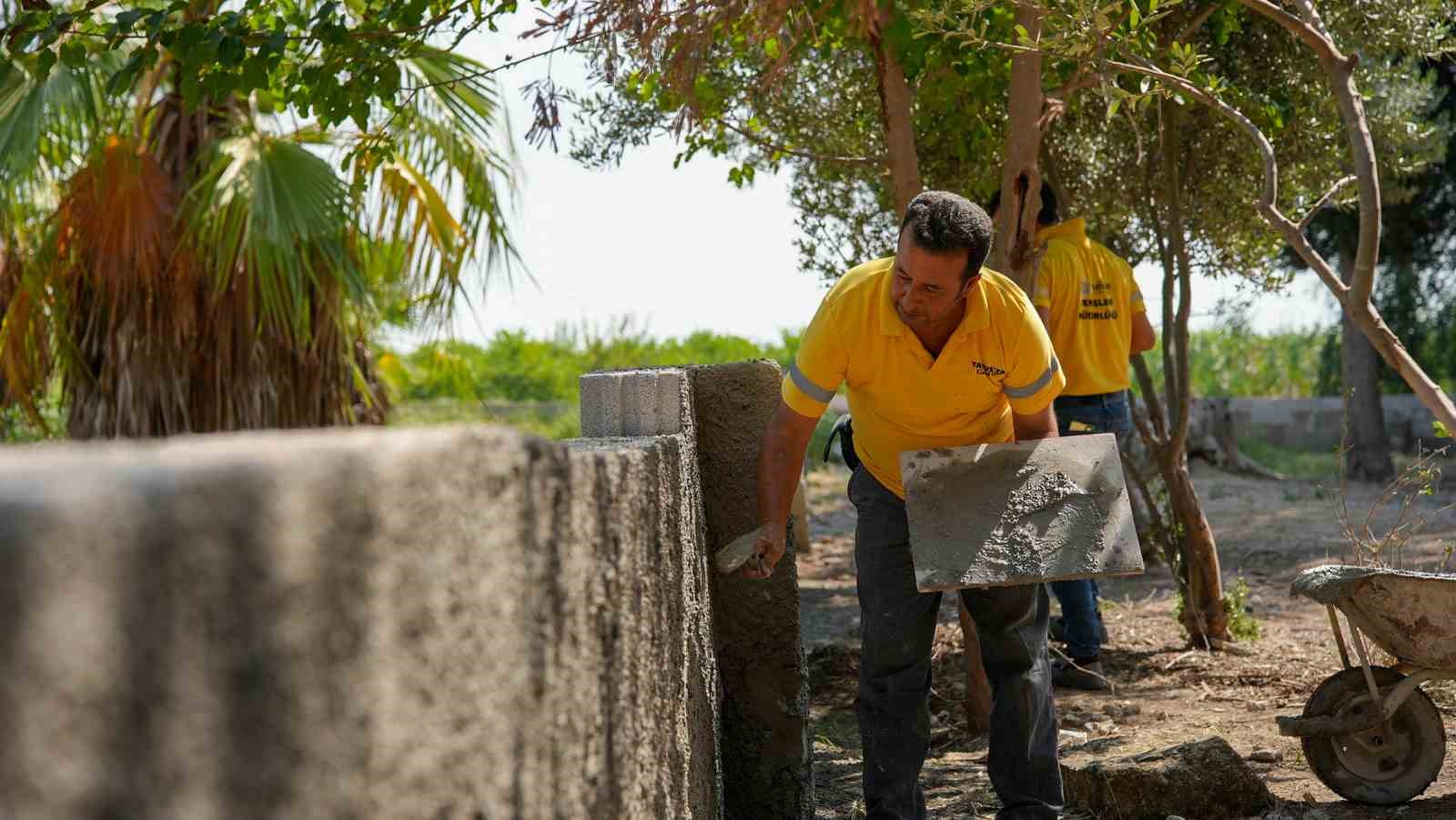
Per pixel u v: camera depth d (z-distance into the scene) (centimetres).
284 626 82
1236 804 367
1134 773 366
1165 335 609
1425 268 1496
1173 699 512
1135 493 788
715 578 352
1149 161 606
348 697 89
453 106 723
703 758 283
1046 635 336
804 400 312
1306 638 605
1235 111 391
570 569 149
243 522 78
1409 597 363
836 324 308
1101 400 526
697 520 302
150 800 70
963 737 466
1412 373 367
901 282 292
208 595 75
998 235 449
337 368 789
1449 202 1407
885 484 331
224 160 723
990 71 484
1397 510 1062
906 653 327
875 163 517
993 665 331
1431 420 1672
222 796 76
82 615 66
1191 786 364
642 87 509
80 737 66
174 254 727
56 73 679
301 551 84
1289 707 487
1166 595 722
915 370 310
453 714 108
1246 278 687
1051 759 328
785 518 315
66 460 78
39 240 749
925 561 296
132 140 724
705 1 319
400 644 97
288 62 446
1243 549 884
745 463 351
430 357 1155
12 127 668
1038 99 440
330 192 744
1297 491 1228
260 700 79
